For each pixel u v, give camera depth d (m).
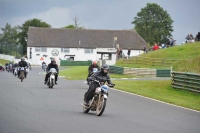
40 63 165.50
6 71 106.31
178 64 61.00
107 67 24.62
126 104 32.12
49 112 25.12
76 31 185.50
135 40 183.75
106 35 185.00
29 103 29.81
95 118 23.23
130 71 74.31
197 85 44.69
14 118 21.98
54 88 45.34
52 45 180.38
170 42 110.69
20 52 170.50
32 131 18.09
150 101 35.25
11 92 38.69
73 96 36.50
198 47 96.06
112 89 46.25
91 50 181.75
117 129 19.62
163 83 53.97
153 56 95.88
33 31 184.12
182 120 24.39
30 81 58.34
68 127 19.61
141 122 22.50
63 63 149.50
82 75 79.00
